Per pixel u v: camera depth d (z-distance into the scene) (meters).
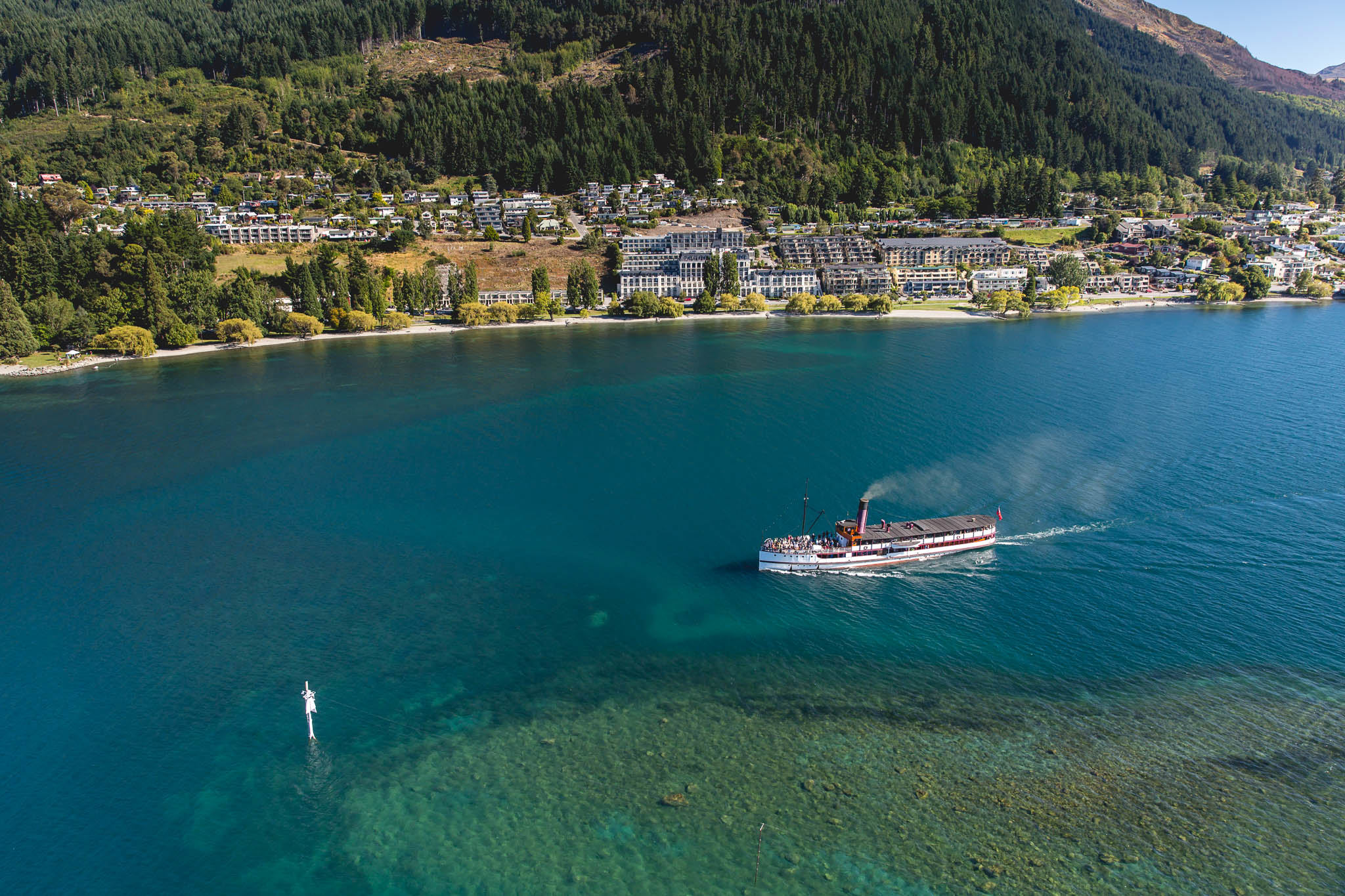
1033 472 174.00
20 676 112.25
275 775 94.69
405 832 86.50
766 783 91.88
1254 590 129.12
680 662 114.38
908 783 91.44
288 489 173.50
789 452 189.50
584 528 154.00
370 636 121.19
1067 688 107.19
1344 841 82.62
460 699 107.25
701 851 83.00
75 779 94.50
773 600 129.88
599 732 100.88
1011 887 78.06
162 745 99.62
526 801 90.19
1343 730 98.00
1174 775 91.75
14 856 84.50
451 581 136.38
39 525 156.62
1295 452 183.38
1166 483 167.75
